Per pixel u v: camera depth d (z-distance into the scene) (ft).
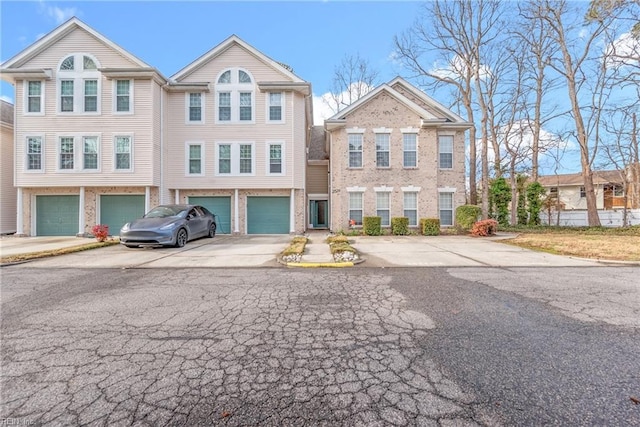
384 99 51.83
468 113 64.80
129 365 8.91
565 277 19.60
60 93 47.85
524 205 65.98
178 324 12.01
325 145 66.28
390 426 6.43
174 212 36.99
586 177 57.26
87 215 48.98
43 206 49.62
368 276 20.11
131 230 31.76
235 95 51.90
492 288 17.06
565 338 10.59
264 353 9.63
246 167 51.98
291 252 27.40
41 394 7.53
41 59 48.03
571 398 7.31
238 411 6.92
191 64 51.39
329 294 16.05
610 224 64.34
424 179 51.52
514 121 64.80
